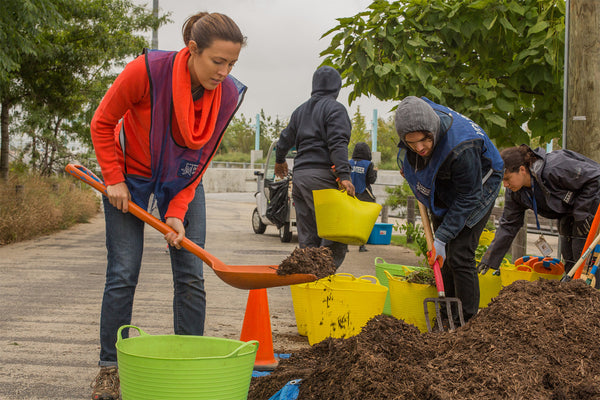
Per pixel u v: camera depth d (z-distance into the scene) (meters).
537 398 2.52
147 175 3.25
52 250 10.02
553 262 5.14
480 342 2.89
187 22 3.07
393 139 5.53
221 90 3.18
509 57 7.17
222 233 14.16
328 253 3.29
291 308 5.98
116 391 3.04
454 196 4.49
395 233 15.16
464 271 4.46
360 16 6.91
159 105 3.03
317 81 5.81
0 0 10.18
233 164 51.09
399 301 4.93
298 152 5.79
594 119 5.25
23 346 4.27
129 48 17.23
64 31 15.24
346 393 2.58
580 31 5.27
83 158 20.72
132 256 3.20
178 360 2.33
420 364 2.77
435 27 6.84
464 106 6.89
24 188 12.24
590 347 2.85
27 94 15.12
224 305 5.93
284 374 3.09
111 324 3.13
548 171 4.67
